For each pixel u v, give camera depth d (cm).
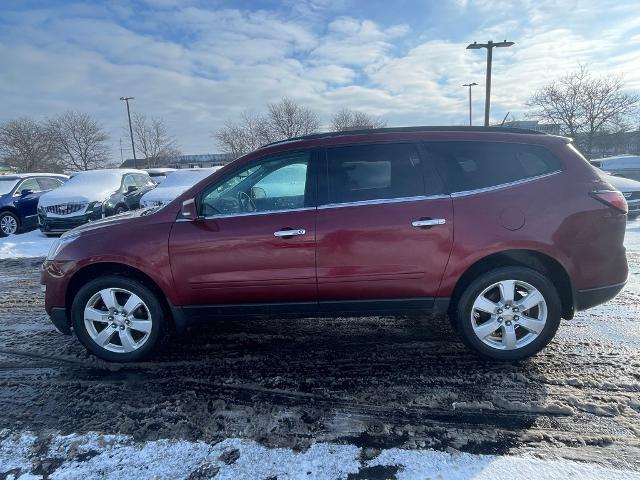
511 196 329
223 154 5200
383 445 256
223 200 350
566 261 329
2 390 333
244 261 340
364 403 300
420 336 405
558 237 326
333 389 320
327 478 231
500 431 266
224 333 426
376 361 360
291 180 347
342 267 336
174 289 350
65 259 355
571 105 3145
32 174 1302
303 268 338
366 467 238
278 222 336
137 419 291
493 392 307
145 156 5009
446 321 440
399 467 238
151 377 346
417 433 266
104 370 360
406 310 347
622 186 998
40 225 1092
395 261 333
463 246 328
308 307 351
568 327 414
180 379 341
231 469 240
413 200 332
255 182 350
